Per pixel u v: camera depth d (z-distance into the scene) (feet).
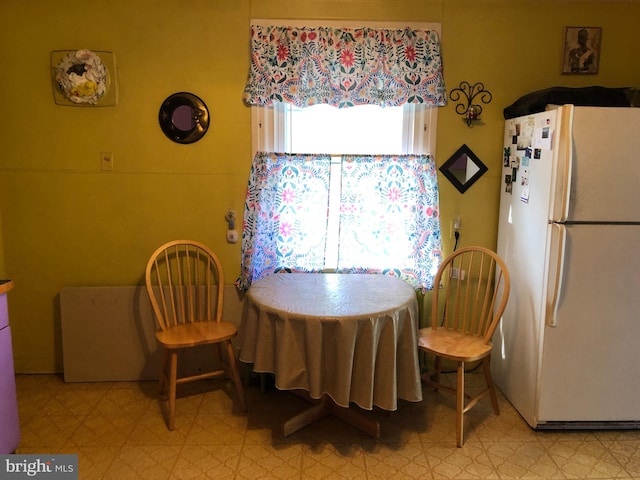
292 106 9.23
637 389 7.84
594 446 7.68
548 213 7.52
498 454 7.45
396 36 8.89
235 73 9.12
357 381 7.02
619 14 9.11
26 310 9.71
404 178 9.25
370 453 7.45
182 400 8.97
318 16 9.00
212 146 9.32
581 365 7.74
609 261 7.45
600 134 7.11
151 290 8.54
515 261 8.75
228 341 8.43
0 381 6.81
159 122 9.23
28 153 9.26
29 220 9.46
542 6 9.07
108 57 8.98
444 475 6.95
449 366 10.07
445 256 9.81
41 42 8.96
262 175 9.13
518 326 8.60
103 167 9.34
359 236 9.42
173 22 8.97
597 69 9.28
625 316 7.61
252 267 9.46
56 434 7.86
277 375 7.07
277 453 7.42
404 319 7.36
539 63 9.24
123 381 9.65
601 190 7.25
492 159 9.52
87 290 9.43
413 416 8.50
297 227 9.39
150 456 7.32
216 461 7.22
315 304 7.30
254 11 8.97
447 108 9.34
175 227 9.58
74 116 9.18
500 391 9.39
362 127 9.37
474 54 9.20
